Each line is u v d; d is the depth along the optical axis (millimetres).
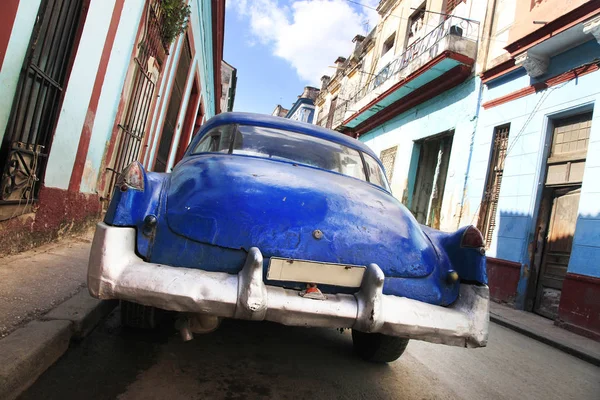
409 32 14547
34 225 3680
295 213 2189
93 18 3916
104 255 1873
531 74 7688
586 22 6266
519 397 2912
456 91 10422
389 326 2027
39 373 1999
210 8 10977
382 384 2582
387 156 14148
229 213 2107
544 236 7027
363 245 2199
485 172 8633
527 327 5602
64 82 3615
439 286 2291
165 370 2295
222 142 3080
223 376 2326
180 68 9328
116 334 2699
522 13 7648
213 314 1881
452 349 3898
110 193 5930
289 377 2447
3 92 2762
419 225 2885
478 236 2357
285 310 1908
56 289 2854
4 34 2600
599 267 5609
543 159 7227
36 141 3393
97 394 1936
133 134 6367
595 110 6297
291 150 3113
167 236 2057
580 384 3547
